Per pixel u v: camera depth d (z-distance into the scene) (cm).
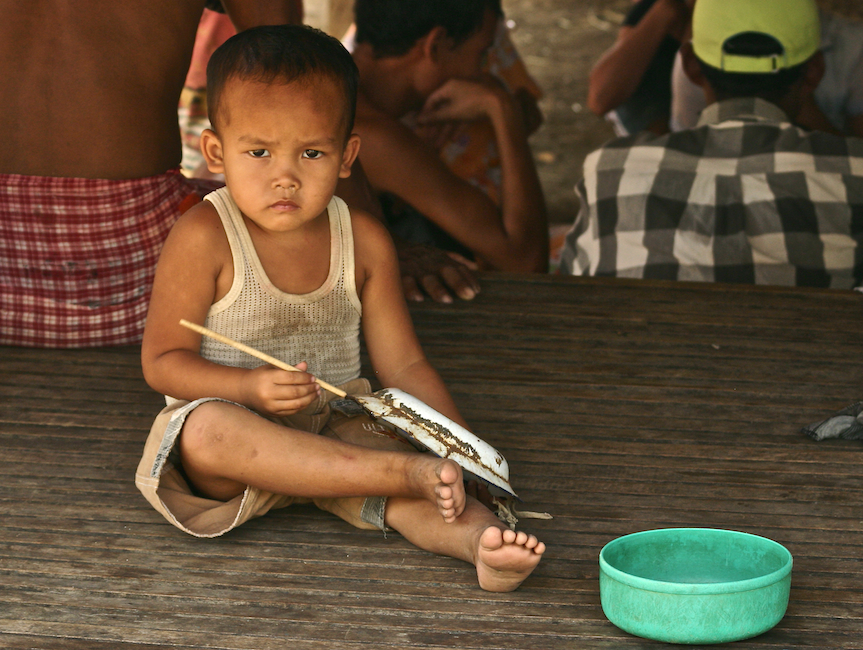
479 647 182
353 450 209
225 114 216
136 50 306
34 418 276
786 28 404
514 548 190
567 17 1423
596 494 243
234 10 348
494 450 217
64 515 228
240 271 232
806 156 395
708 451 266
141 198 316
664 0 570
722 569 199
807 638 185
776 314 361
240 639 183
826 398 300
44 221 309
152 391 295
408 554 215
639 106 610
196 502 226
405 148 428
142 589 199
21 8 296
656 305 367
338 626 187
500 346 332
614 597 185
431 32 439
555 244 586
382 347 251
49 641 181
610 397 298
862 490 246
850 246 395
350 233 242
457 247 467
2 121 302
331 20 687
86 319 320
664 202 402
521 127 452
